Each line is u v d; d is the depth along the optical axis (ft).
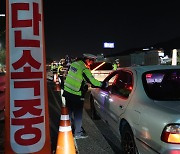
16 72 10.73
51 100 39.65
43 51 11.10
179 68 17.10
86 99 40.73
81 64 19.51
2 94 27.25
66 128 15.01
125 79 18.24
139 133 13.73
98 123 25.52
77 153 17.44
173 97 14.71
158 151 11.98
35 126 10.99
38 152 11.14
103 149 18.62
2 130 22.26
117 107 17.17
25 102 10.79
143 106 13.93
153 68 17.10
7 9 10.80
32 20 10.74
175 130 11.49
